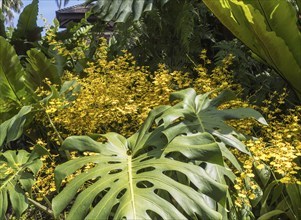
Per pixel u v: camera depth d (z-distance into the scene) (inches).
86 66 136.1
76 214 61.8
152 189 62.3
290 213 83.7
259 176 82.2
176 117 75.6
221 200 62.4
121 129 100.4
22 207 71.7
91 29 169.2
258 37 97.5
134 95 98.0
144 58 154.2
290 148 75.4
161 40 151.8
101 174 68.7
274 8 97.8
